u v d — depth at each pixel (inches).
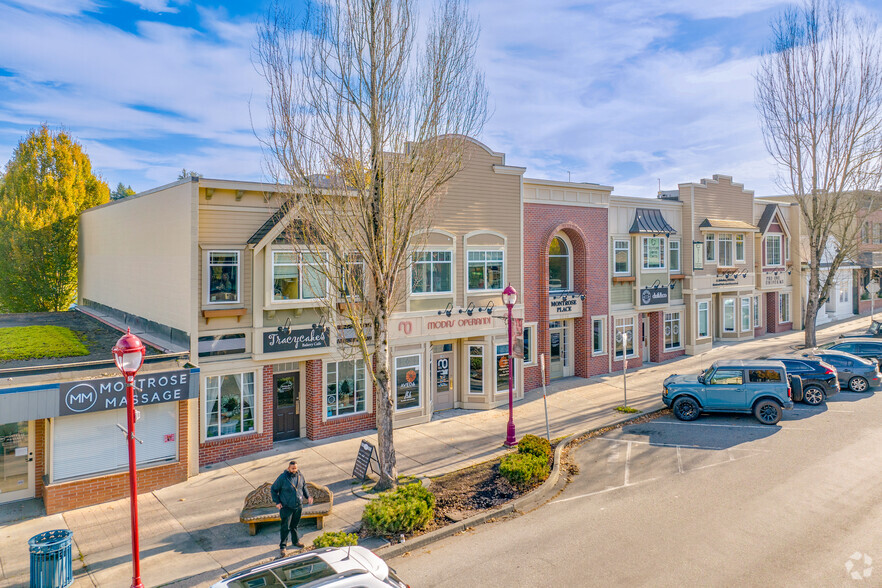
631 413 796.0
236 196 618.8
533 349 933.2
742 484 535.2
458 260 801.6
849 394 880.3
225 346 619.5
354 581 276.5
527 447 596.1
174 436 567.2
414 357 761.6
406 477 568.7
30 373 513.3
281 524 420.8
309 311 666.8
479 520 477.7
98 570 406.3
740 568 386.6
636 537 437.7
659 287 1117.7
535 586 372.5
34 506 515.8
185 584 384.8
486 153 823.1
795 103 1127.0
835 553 402.3
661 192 1241.4
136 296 767.1
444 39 540.7
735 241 1286.9
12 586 385.4
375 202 524.4
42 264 1136.8
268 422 655.8
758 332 1405.0
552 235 943.7
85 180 1228.5
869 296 1824.6
